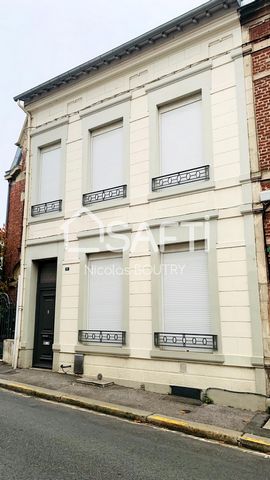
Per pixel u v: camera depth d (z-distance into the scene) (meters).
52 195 10.12
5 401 6.68
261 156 6.92
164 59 8.46
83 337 8.59
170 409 6.08
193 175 7.66
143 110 8.62
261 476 3.92
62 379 8.09
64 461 4.02
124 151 8.70
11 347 9.98
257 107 7.12
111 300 8.45
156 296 7.62
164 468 4.00
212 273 7.02
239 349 6.54
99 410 6.21
